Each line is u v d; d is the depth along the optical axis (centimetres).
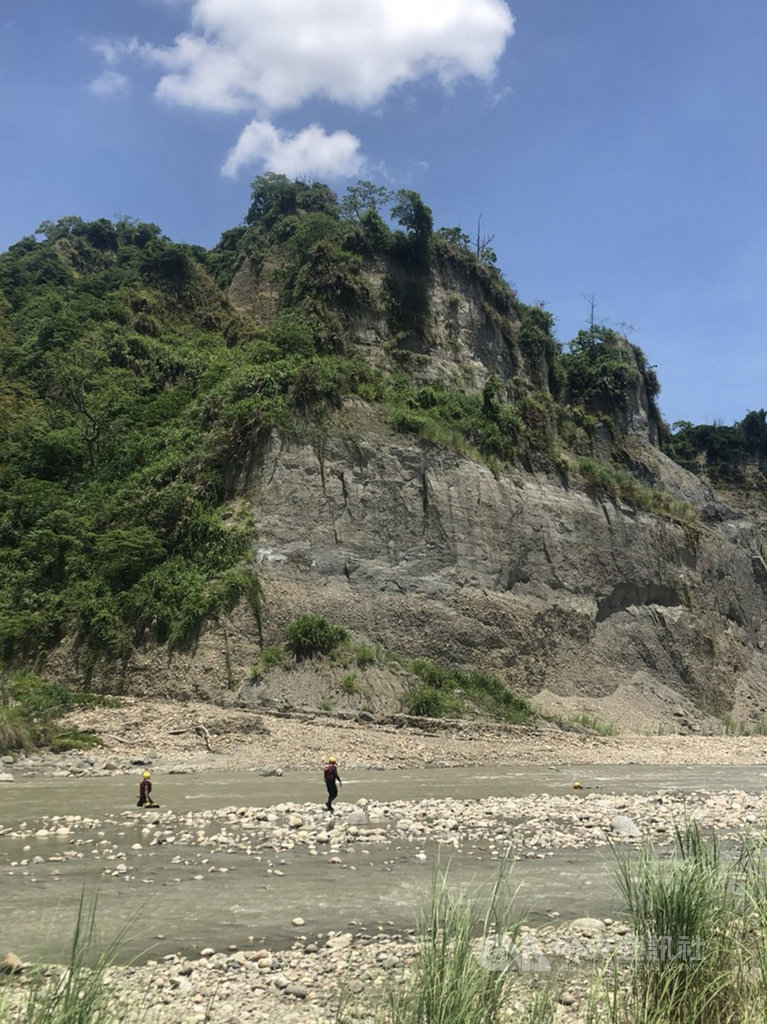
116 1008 756
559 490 5959
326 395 5312
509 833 1895
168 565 4500
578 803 2322
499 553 5350
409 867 1559
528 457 5966
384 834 1866
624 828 1900
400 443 5356
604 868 1552
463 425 5881
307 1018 876
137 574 4500
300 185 10275
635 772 3300
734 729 5425
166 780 2784
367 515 5044
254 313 7988
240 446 5031
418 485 5272
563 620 5425
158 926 1197
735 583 6938
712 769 3484
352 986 963
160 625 4244
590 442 7462
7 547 4878
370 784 2752
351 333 6606
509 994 784
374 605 4766
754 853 1002
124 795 2423
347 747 3484
